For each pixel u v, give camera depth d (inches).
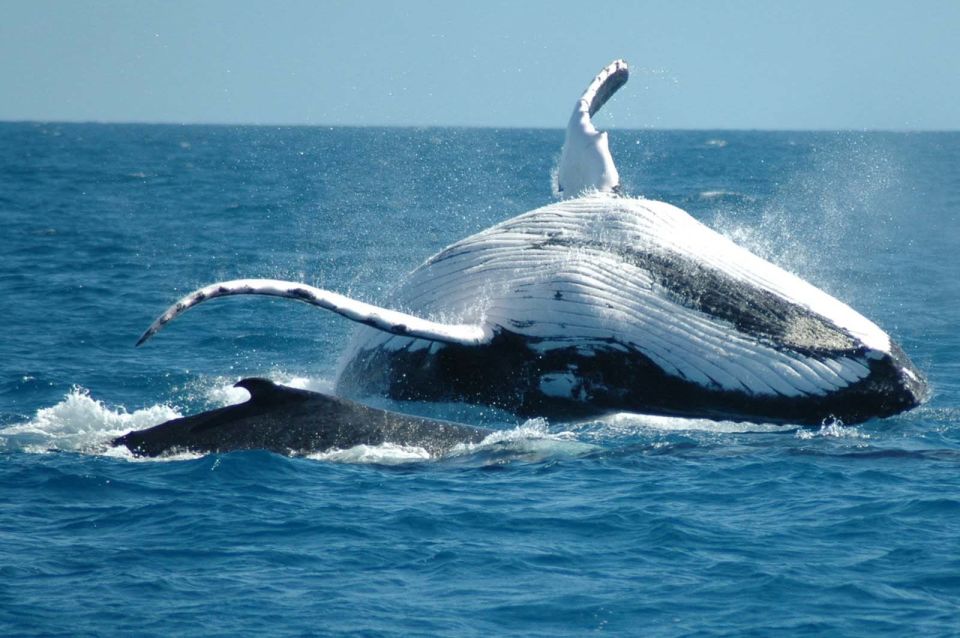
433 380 2837.1
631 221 2790.4
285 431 2498.8
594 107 3341.5
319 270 5738.2
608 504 2214.6
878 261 6087.6
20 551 1946.4
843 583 1845.5
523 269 2792.8
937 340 3873.0
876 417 2647.6
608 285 2723.9
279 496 2230.6
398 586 1839.3
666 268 2716.5
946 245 6963.6
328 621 1701.5
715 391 2662.4
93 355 3641.7
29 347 3722.9
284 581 1845.5
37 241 6815.9
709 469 2428.6
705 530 2076.8
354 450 2487.7
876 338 2642.7
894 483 2315.5
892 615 1732.3
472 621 1717.5
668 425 2812.5
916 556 1947.6
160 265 5861.2
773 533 2062.0
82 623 1674.5
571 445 2600.9
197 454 2450.8
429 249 6658.5
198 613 1717.5
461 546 2001.7
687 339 2672.2
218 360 3627.0
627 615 1743.4
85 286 5044.3
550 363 2755.9
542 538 2044.8
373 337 2928.2
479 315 2795.3
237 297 4793.3
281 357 3698.3
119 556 1934.1
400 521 2116.1
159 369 3457.2
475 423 2842.0
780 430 2714.1
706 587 1838.1
